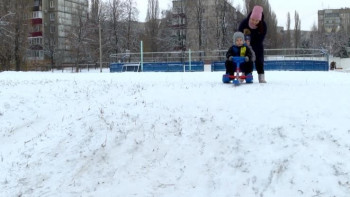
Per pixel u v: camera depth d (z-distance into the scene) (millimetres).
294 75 14734
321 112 6840
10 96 10195
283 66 31266
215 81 11203
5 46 44281
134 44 58312
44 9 66000
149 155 6504
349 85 9133
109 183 5996
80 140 7188
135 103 8508
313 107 7109
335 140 5883
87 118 8039
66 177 6262
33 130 8125
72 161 6633
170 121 7395
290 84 9586
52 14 65875
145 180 5953
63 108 9156
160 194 5621
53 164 6629
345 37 73500
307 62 31094
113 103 8758
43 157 6863
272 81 10938
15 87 11422
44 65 54188
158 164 6270
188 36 59500
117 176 6113
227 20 57688
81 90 10727
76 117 8273
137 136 7016
